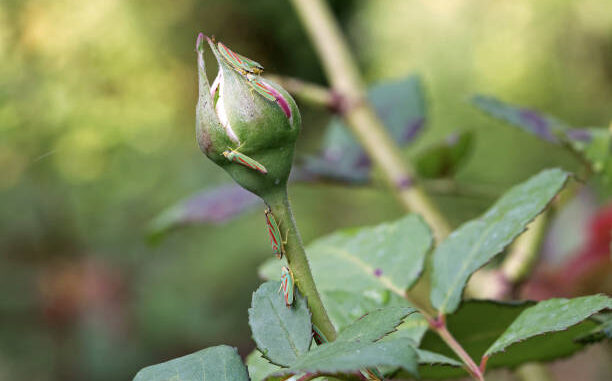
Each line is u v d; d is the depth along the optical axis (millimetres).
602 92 2342
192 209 578
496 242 305
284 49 3098
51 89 1869
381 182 564
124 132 2129
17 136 1760
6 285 1591
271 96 268
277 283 271
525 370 382
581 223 723
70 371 1612
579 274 665
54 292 1615
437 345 311
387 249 332
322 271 333
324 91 568
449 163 572
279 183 270
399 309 258
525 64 2416
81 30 2098
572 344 313
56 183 1762
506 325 309
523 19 2461
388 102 640
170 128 2367
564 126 424
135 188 2045
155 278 1847
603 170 391
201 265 1951
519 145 2018
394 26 2738
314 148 2490
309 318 267
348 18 2979
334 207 2312
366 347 246
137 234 1913
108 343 1658
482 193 579
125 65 2295
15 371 1565
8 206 1652
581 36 2369
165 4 2646
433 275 312
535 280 687
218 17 2873
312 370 242
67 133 1892
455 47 2537
